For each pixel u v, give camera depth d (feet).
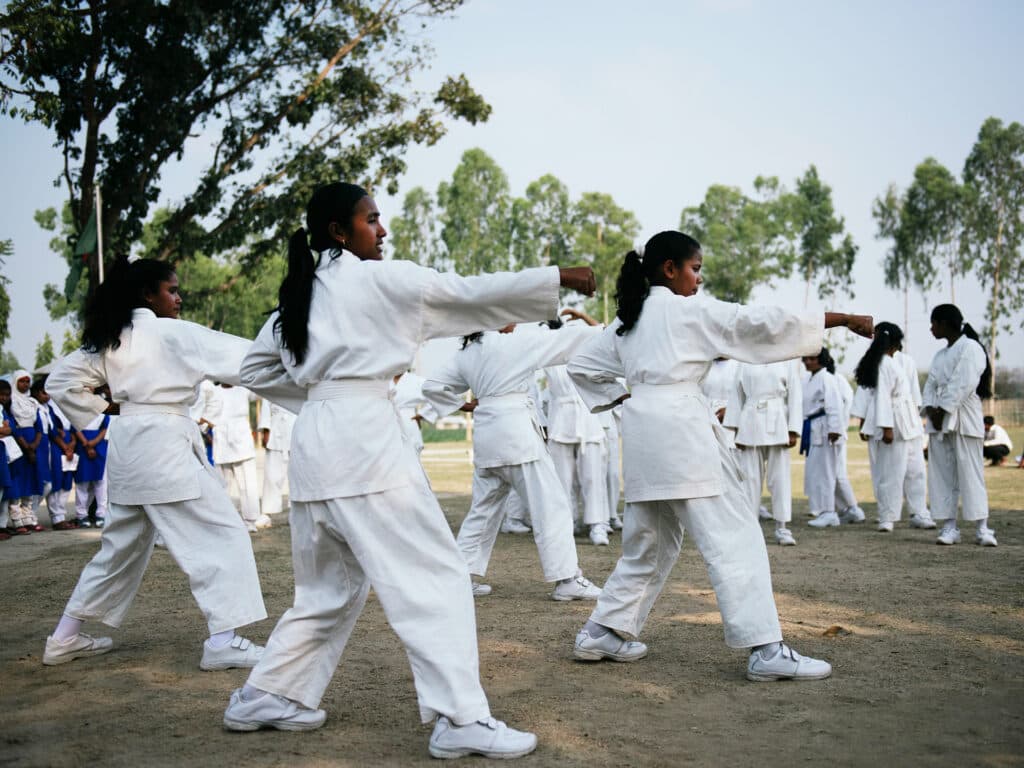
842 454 37.42
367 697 13.52
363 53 72.08
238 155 70.18
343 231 12.21
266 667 11.90
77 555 30.35
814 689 13.55
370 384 11.54
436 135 72.59
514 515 35.42
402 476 11.33
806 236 194.70
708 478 14.19
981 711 12.40
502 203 189.88
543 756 10.87
